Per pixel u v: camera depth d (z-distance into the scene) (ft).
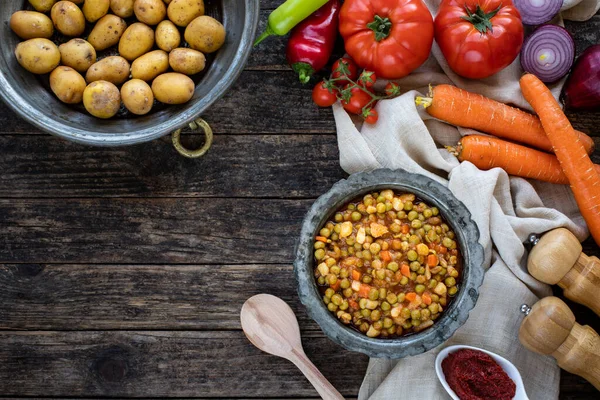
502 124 4.63
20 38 4.22
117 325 4.77
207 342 4.76
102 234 4.78
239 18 4.35
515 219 4.56
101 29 4.17
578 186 4.47
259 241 4.78
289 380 4.75
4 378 4.75
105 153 4.78
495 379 4.21
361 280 4.21
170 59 4.19
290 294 4.76
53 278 4.77
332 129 4.81
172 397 4.75
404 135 4.61
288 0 4.29
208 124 4.67
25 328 4.76
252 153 4.80
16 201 4.77
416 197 4.33
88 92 4.06
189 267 4.78
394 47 4.35
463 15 4.40
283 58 4.82
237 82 4.80
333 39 4.56
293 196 4.80
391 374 4.54
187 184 4.79
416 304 4.16
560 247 4.29
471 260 4.09
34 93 4.21
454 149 4.66
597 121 4.83
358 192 4.27
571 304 4.75
